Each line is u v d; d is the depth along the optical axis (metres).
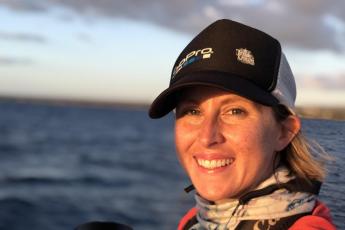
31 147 17.08
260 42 0.68
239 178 0.67
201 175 0.70
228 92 0.67
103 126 35.94
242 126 0.67
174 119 0.77
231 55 0.67
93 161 13.98
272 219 0.65
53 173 11.05
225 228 0.69
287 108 0.68
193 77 0.67
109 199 7.81
